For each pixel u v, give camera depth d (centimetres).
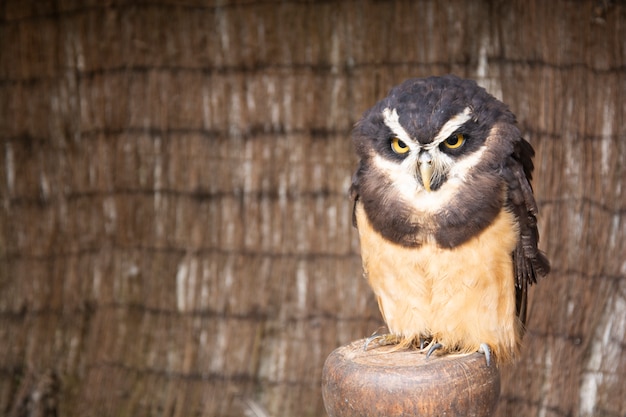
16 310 737
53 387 737
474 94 400
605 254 657
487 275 404
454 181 396
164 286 713
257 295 703
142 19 676
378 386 342
